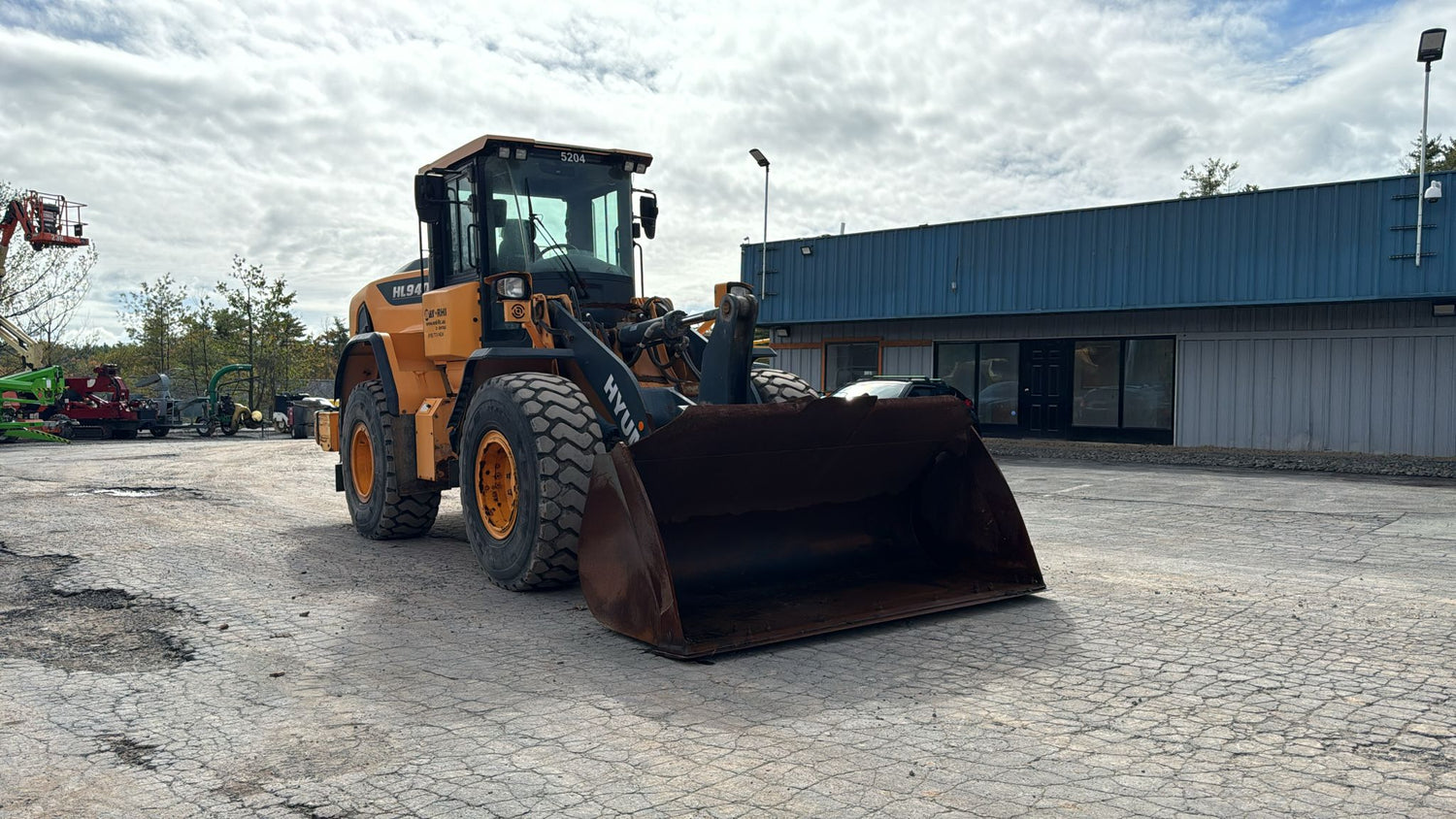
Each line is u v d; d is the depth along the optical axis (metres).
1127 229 17.38
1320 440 16.19
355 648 4.35
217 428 26.53
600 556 4.53
